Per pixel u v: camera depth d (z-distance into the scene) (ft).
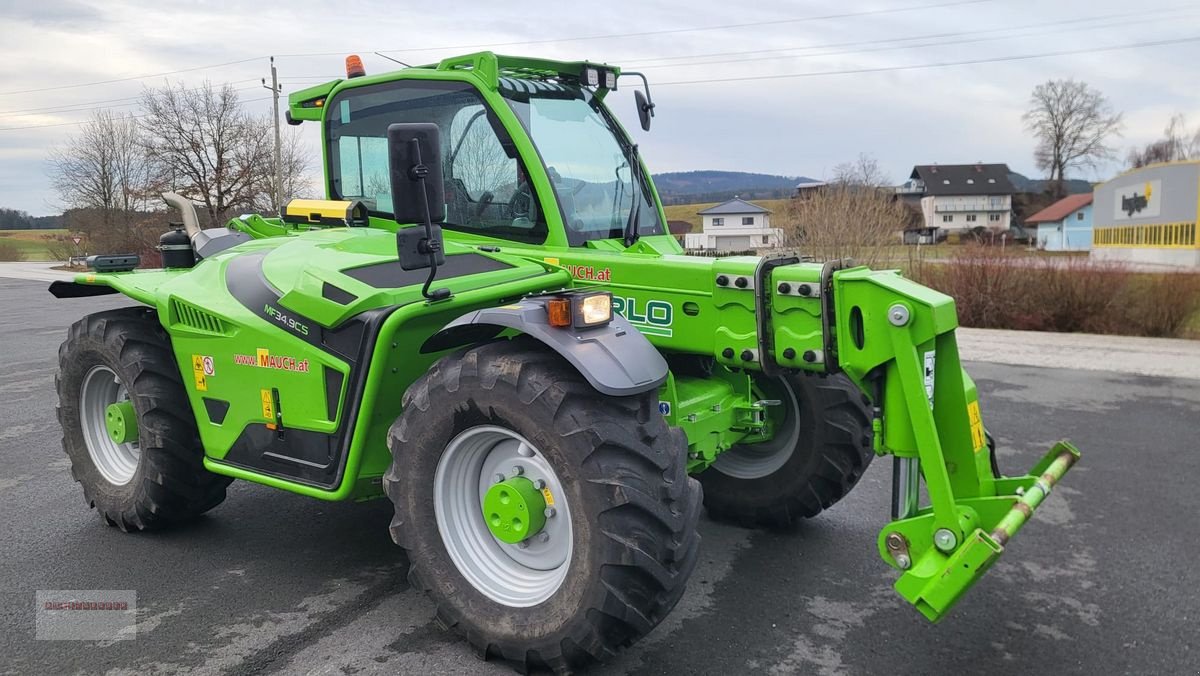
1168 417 22.71
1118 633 10.40
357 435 10.28
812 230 61.05
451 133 12.25
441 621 9.65
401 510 9.64
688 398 11.25
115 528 13.67
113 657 9.53
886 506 15.26
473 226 12.19
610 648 8.70
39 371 28.94
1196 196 120.57
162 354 12.93
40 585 11.48
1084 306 44.39
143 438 12.71
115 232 125.29
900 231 62.49
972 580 8.37
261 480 11.54
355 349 10.26
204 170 128.16
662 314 11.11
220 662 9.43
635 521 8.38
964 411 9.37
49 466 17.31
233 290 11.91
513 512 9.24
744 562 12.57
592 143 12.78
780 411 13.67
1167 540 13.60
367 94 13.24
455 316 10.54
